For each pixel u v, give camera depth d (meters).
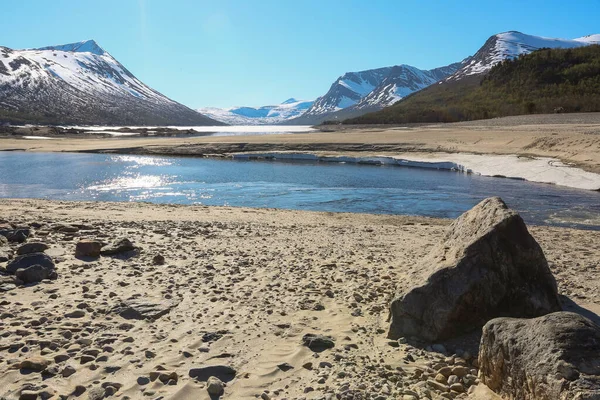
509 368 3.78
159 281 7.64
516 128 50.84
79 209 17.14
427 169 38.22
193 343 5.22
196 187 28.06
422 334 5.36
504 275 5.44
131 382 4.32
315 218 17.39
